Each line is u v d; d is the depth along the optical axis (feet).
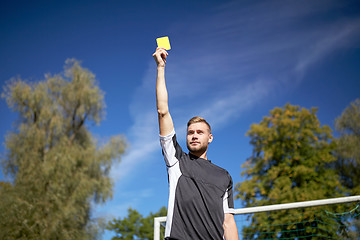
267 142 69.05
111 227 77.82
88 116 61.98
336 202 20.38
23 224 48.42
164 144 6.91
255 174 68.74
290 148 68.13
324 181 63.87
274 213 57.98
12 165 54.34
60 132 58.44
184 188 6.52
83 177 54.60
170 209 6.40
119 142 59.06
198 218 6.21
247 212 21.54
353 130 67.67
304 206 20.48
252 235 57.31
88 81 63.36
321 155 66.13
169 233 6.17
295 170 64.44
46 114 57.21
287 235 54.08
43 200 50.72
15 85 57.98
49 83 61.05
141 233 77.82
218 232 6.19
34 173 52.60
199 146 7.24
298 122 68.90
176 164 6.84
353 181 65.31
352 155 64.34
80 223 53.93
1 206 49.26
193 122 7.54
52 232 48.98
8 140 55.21
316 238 50.01
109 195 55.06
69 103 61.52
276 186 63.72
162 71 7.45
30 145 55.57
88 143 59.98
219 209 6.39
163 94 7.17
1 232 48.24
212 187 6.59
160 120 7.04
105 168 57.62
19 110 57.41
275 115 70.79
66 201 52.26
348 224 42.47
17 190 51.16
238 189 65.62
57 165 52.85
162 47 7.68
